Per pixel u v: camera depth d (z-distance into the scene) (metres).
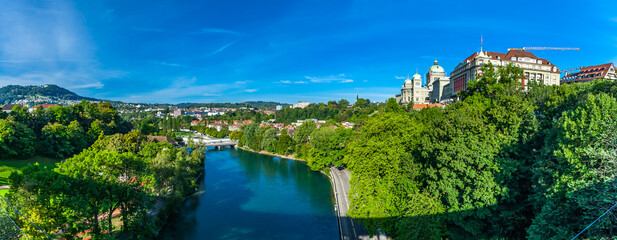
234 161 125.31
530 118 38.75
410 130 53.53
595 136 27.14
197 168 86.81
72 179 38.38
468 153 37.47
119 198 44.72
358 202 45.97
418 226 37.03
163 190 60.75
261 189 81.50
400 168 47.62
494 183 35.72
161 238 52.00
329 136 100.38
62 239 39.62
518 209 35.00
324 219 60.97
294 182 89.00
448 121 43.16
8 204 32.53
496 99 49.25
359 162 51.97
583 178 27.05
